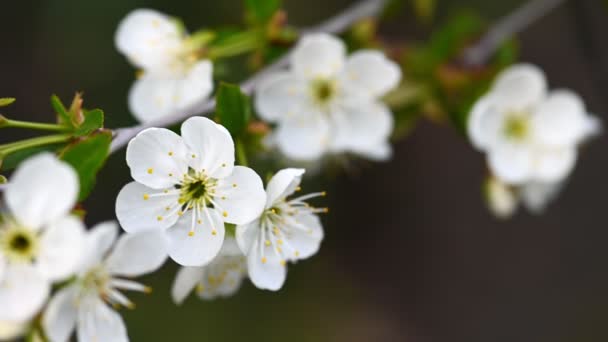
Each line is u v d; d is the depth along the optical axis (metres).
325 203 0.65
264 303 0.61
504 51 0.44
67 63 0.53
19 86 0.55
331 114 0.42
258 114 0.41
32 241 0.34
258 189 0.36
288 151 0.42
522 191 0.44
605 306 0.65
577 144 0.45
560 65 0.63
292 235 0.37
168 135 0.36
